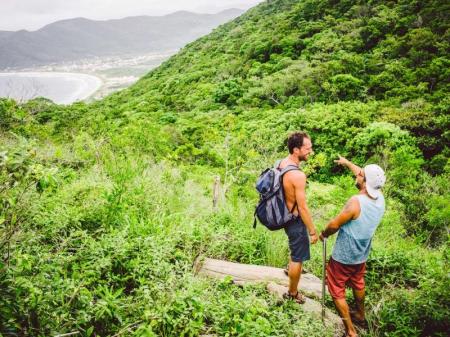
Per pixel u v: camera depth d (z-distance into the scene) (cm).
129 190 515
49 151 690
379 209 316
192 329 269
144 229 409
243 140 1312
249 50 6512
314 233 326
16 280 222
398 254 463
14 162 220
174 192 611
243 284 386
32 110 811
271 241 471
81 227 410
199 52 9588
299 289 391
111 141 788
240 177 990
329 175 2512
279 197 329
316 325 316
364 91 3447
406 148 2248
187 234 432
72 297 248
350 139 2539
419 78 3453
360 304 350
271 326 308
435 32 4253
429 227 1053
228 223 533
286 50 5616
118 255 344
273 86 4325
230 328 298
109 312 250
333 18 5956
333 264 331
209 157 2336
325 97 3659
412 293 398
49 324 229
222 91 5141
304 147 328
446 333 337
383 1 5622
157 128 1032
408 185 1359
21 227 278
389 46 4256
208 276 386
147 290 284
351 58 4012
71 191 466
